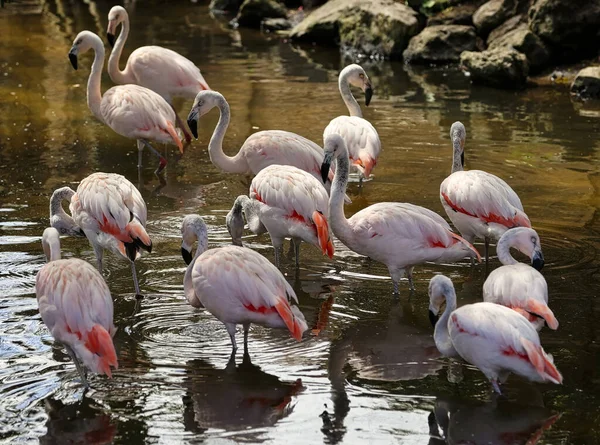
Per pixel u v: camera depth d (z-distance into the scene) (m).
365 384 8.06
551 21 20.58
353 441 7.12
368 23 23.28
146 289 10.09
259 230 10.88
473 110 17.92
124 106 13.98
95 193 9.80
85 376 8.10
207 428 7.28
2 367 8.23
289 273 10.69
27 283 10.06
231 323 8.45
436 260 9.72
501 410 7.61
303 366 8.41
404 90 19.61
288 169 10.63
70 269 7.87
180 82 15.97
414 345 8.88
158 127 13.97
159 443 7.05
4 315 9.30
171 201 13.02
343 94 14.88
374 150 12.92
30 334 8.92
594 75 19.00
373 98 18.83
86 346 7.50
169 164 14.85
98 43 14.56
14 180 13.60
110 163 14.68
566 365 8.38
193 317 9.44
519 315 7.58
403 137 16.03
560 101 18.73
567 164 14.50
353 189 13.53
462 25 22.66
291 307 8.43
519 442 7.10
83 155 15.02
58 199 10.31
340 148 9.74
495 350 7.41
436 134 16.22
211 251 8.51
